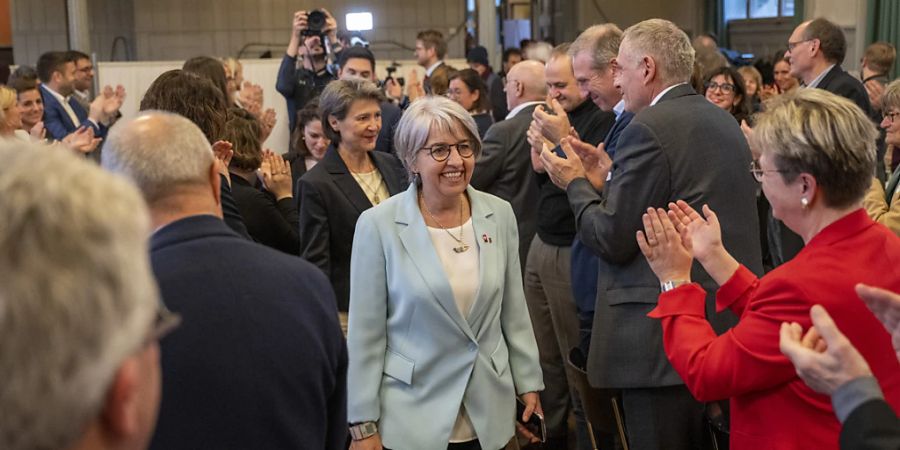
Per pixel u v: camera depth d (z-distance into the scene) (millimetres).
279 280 1435
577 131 3379
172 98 2408
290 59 5453
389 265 2262
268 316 1402
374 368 2254
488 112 5105
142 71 6469
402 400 2250
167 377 1343
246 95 5602
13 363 658
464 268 2275
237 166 3035
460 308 2248
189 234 1414
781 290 1566
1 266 667
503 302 2373
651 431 2504
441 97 2332
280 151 6488
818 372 1320
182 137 1446
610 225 2438
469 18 10789
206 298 1374
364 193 3045
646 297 2453
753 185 2516
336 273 3021
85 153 3533
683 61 2555
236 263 1413
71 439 692
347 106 3041
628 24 11453
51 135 5637
